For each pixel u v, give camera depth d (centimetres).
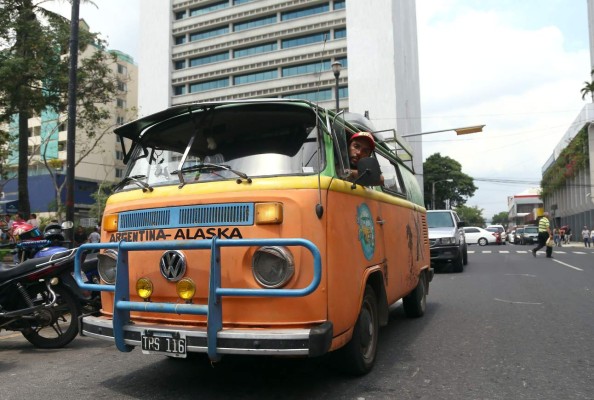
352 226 420
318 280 333
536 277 1265
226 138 430
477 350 551
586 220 4412
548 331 641
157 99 5466
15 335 684
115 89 1686
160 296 398
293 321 356
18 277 582
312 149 399
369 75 4631
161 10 5531
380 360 510
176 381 449
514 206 10681
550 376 456
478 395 405
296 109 414
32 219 1463
